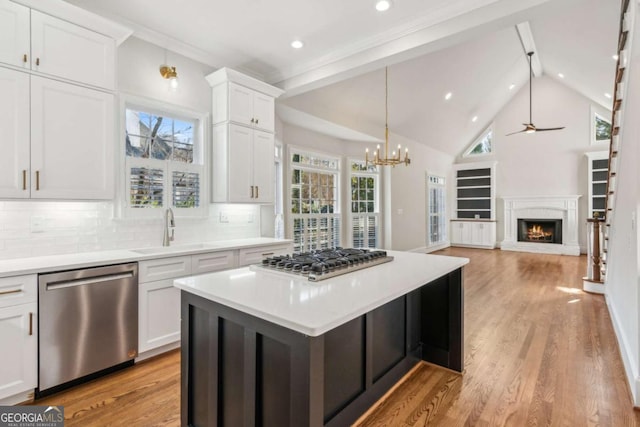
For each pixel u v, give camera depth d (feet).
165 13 9.09
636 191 7.49
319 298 4.64
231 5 8.76
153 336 8.56
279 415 4.29
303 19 9.47
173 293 8.96
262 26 9.80
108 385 7.43
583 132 27.50
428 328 8.52
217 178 11.49
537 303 13.85
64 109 7.59
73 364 7.20
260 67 12.59
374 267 6.81
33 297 6.64
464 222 32.12
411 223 26.27
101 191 8.20
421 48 9.84
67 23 7.62
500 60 21.86
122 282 7.95
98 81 8.11
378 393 6.70
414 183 26.63
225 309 4.87
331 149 20.80
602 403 6.81
